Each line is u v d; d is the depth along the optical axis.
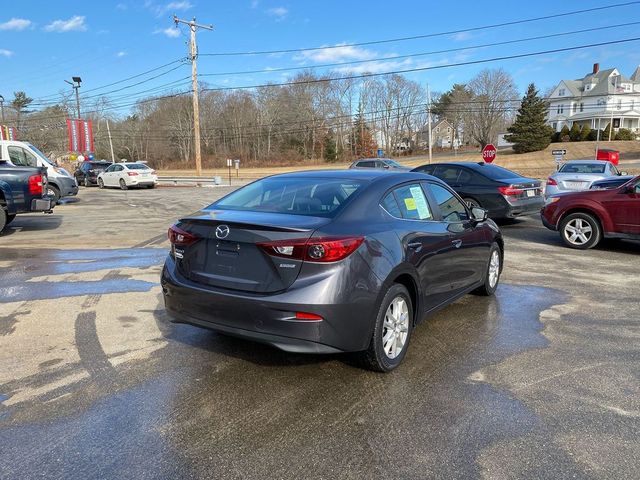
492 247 5.80
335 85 90.44
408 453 2.80
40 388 3.55
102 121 92.19
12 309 5.38
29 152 16.50
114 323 4.93
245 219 3.63
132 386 3.60
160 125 94.38
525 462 2.71
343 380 3.71
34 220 13.30
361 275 3.46
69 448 2.83
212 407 3.31
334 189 4.07
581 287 6.40
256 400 3.40
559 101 87.88
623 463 2.70
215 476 2.60
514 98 88.94
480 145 94.19
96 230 11.42
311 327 3.29
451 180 12.09
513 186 11.31
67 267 7.46
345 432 3.01
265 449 2.83
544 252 8.85
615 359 4.09
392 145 97.56
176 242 3.95
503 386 3.61
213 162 88.88
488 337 4.61
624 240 10.21
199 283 3.74
